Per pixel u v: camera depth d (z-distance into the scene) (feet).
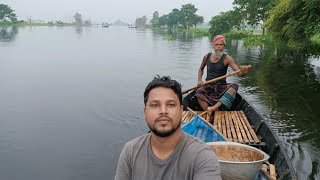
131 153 6.46
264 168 13.17
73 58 74.28
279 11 55.42
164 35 230.07
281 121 28.66
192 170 6.04
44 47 101.65
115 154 22.24
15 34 184.14
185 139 6.27
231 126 19.03
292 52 80.59
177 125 6.07
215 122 19.72
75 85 42.98
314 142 23.81
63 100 35.09
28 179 19.06
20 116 29.66
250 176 11.27
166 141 6.15
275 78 49.67
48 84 43.29
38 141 24.25
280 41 62.08
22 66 59.52
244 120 19.98
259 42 116.98
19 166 20.54
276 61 69.67
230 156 12.08
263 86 43.98
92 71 55.16
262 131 18.47
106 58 76.13
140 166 6.31
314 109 32.35
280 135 25.27
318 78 49.47
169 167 6.13
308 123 28.02
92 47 107.45
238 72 22.02
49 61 67.72
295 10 52.70
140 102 34.27
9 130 26.23
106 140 24.50
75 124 27.78
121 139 24.67
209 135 16.01
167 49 106.93
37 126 27.25
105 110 31.42
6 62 64.90
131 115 29.96
